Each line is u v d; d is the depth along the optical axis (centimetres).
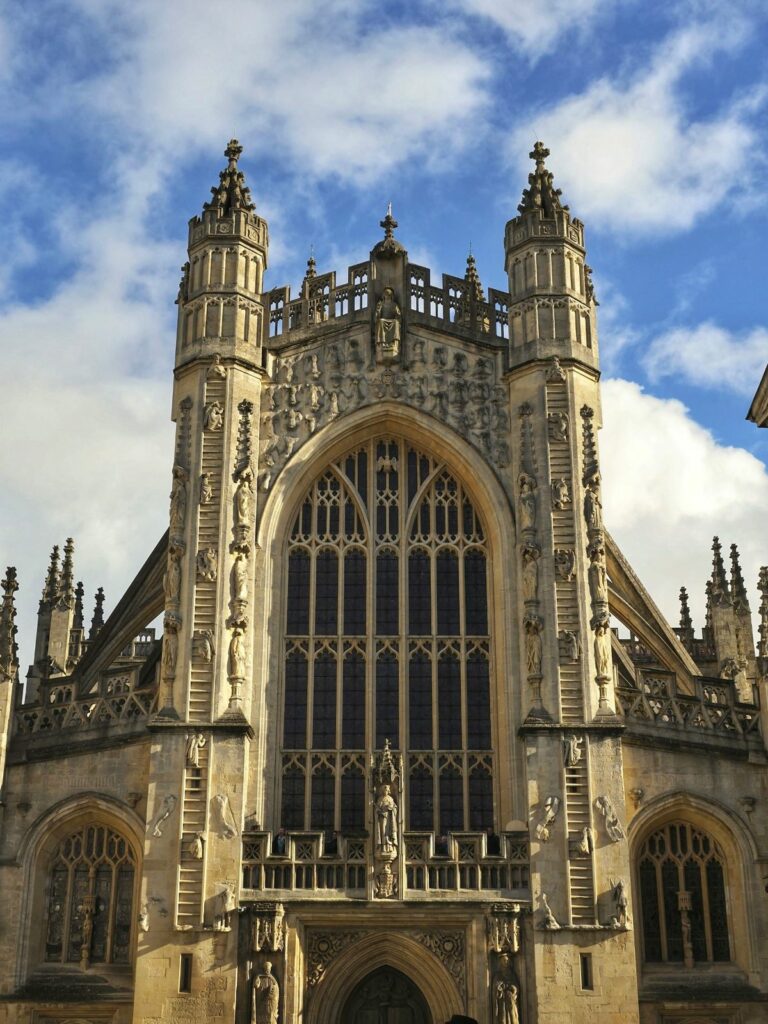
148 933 4438
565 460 5106
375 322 5412
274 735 4897
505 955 4434
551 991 4388
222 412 5156
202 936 4428
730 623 6912
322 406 5319
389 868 4525
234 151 5694
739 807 4891
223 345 5250
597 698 4784
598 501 5084
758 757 4966
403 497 5284
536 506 5066
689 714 5003
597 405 5281
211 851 4531
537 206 5528
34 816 4834
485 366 5388
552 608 4900
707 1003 4619
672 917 4788
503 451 5250
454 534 5244
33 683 6788
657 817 4838
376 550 5212
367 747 4931
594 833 4584
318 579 5172
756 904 4766
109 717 4928
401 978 4572
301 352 5400
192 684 4753
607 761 4681
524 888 4547
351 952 4500
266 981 4378
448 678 5047
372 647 5066
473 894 4522
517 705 4872
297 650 5069
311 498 5281
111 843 4838
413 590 5169
